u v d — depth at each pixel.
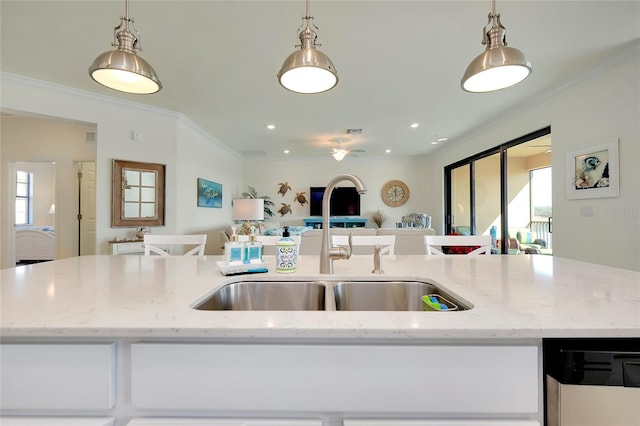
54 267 1.44
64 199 4.64
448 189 6.56
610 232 2.79
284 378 0.66
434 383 0.66
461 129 5.06
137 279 1.17
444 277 1.21
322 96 3.61
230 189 6.67
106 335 0.66
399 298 1.26
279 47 2.54
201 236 2.12
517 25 2.23
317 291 1.25
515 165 4.47
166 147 4.11
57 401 0.67
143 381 0.66
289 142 5.96
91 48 2.55
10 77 2.99
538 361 0.67
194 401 0.66
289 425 0.65
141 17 2.14
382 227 7.57
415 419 0.66
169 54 2.64
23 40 2.44
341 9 2.06
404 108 4.03
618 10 2.06
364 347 0.66
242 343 0.67
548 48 2.54
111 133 3.66
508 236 4.55
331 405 0.66
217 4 2.01
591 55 2.66
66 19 2.17
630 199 2.62
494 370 0.66
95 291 0.98
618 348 0.66
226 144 6.12
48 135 4.63
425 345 0.66
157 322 0.69
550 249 4.00
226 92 3.47
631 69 2.60
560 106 3.37
